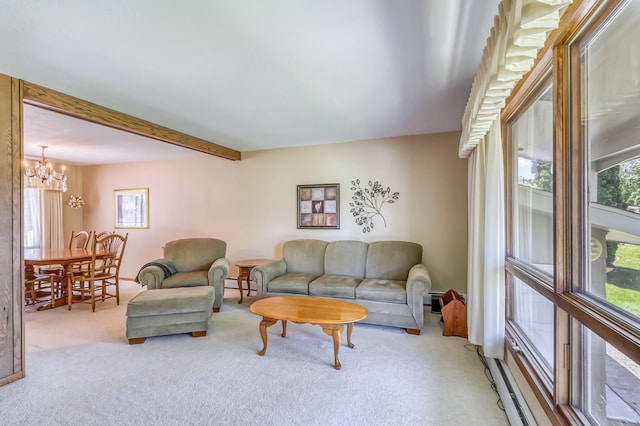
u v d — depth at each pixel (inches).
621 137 42.6
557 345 54.9
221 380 92.0
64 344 118.4
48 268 180.9
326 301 121.3
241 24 68.7
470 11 64.1
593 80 49.7
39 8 62.4
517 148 91.5
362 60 85.2
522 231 87.5
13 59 84.3
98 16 65.5
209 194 217.2
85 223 253.0
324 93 109.0
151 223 232.7
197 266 178.5
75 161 233.8
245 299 183.5
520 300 89.0
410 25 69.2
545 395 59.0
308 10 63.9
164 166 228.7
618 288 43.1
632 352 34.3
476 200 100.7
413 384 89.5
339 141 182.7
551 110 66.9
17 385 89.6
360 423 72.9
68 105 109.7
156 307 120.2
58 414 76.4
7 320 90.9
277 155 199.6
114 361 104.4
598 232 48.3
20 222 94.9
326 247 172.1
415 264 150.6
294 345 116.8
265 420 74.0
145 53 81.6
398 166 172.1
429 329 133.4
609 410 46.3
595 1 43.1
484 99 66.0
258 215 205.0
